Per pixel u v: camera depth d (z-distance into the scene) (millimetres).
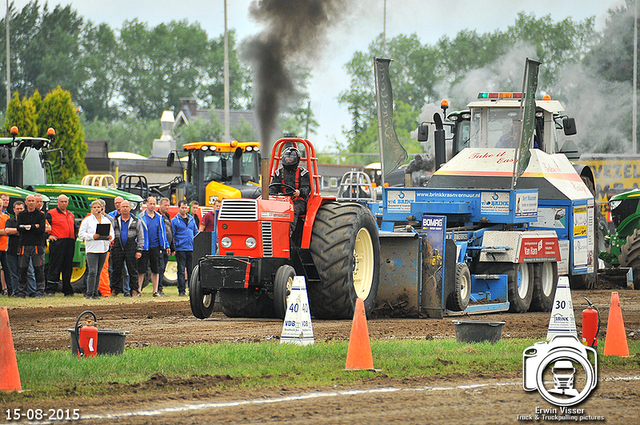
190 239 52188
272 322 35438
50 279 51312
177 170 115062
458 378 22281
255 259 33719
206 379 21469
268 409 18562
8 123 111562
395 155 44750
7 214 50938
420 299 37938
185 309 41688
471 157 48062
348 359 23203
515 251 41031
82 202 58406
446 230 40844
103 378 21500
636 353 26781
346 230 35031
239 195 65750
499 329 28031
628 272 59094
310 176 35875
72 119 113000
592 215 50625
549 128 49438
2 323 20359
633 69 134500
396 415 18219
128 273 51000
